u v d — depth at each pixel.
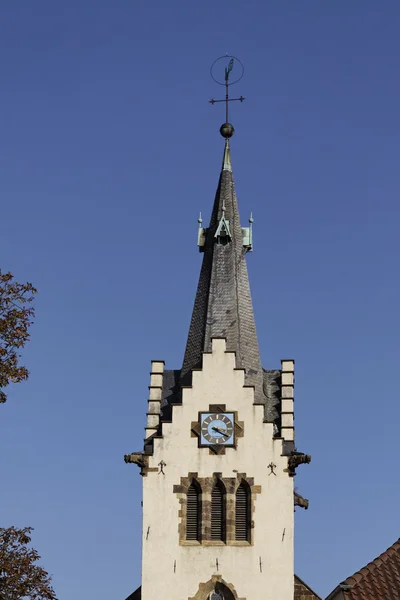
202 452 76.44
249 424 76.88
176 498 75.69
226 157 88.56
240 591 73.56
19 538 51.19
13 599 49.81
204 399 77.50
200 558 74.31
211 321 82.31
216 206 86.75
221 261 84.69
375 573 59.81
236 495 75.75
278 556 74.12
